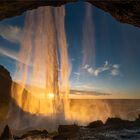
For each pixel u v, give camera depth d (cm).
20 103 3127
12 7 1120
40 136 1520
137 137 1441
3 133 1445
